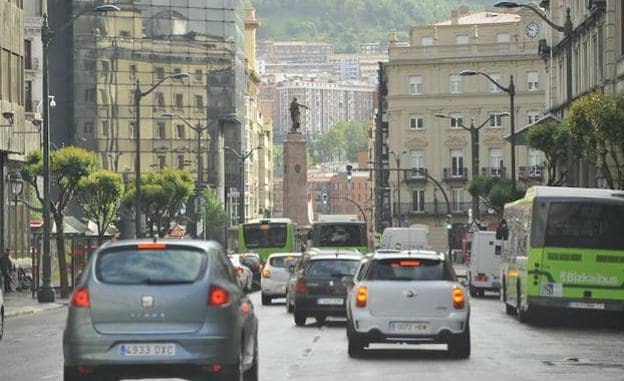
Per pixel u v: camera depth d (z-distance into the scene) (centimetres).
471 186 18088
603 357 5325
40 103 17575
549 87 18125
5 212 14012
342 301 7581
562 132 13138
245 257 14275
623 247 7362
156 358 3409
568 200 7400
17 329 7794
